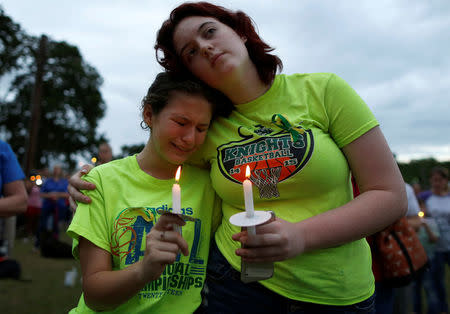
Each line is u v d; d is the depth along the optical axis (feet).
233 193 4.31
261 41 4.61
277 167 4.03
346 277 3.98
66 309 12.12
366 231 3.58
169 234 3.25
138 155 5.00
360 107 4.02
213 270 4.61
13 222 10.98
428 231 13.24
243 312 4.33
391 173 3.82
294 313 4.08
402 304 10.07
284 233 3.13
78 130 109.29
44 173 41.29
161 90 4.35
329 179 3.95
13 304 12.57
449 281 18.01
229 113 4.71
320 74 4.41
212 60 4.25
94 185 4.42
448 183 14.51
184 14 4.69
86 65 109.91
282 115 4.18
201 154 4.82
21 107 101.45
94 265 4.10
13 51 87.04
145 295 4.21
